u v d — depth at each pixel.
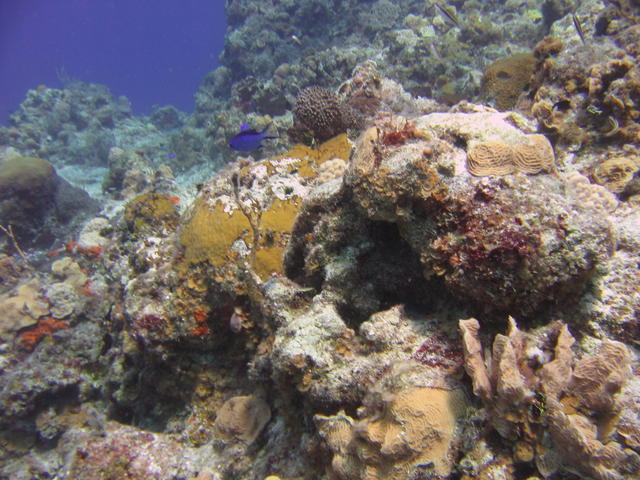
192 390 4.21
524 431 1.81
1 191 11.26
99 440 3.63
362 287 2.85
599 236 2.07
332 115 5.68
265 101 13.84
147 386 4.57
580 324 2.18
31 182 11.58
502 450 1.88
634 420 1.77
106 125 23.39
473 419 1.99
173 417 4.43
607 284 2.27
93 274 8.27
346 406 2.39
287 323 2.92
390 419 2.04
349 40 18.25
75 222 11.95
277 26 20.11
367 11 18.58
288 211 4.20
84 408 5.98
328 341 2.53
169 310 3.95
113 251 6.46
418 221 2.39
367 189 2.46
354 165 2.57
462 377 2.16
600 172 3.31
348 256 2.90
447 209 2.26
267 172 4.60
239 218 4.01
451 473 1.93
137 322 4.00
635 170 3.19
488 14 14.63
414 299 2.82
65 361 6.16
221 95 21.02
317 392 2.43
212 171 14.56
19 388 5.78
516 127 2.79
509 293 2.08
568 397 1.83
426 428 1.96
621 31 5.20
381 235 2.88
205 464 3.38
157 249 4.70
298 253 3.44
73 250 8.80
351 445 2.15
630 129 3.60
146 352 4.12
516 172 2.25
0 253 11.19
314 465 2.62
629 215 2.74
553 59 4.66
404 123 2.74
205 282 3.90
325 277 2.94
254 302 3.42
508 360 1.81
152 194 6.16
